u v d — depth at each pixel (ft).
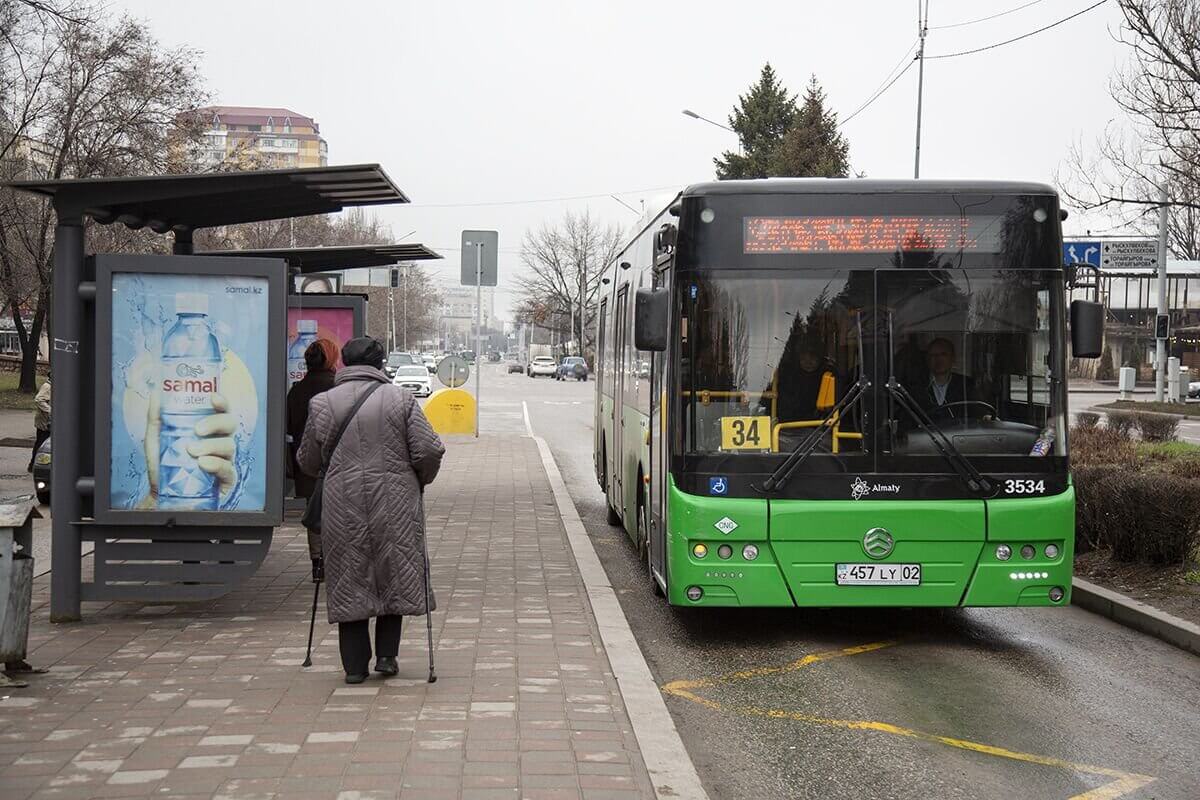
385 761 17.39
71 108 102.32
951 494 26.48
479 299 91.15
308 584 32.42
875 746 20.18
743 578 26.43
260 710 20.01
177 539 27.40
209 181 26.78
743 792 17.83
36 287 122.31
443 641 25.54
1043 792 17.98
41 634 26.04
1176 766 19.33
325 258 47.85
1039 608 32.89
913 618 31.32
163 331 26.99
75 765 17.12
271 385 27.07
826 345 26.78
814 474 26.48
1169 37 58.39
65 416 27.07
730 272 26.94
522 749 18.07
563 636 26.05
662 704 20.59
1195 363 211.00
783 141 186.50
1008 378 26.78
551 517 46.32
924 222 26.99
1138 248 154.40
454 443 85.71
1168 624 28.66
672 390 26.96
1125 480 35.55
